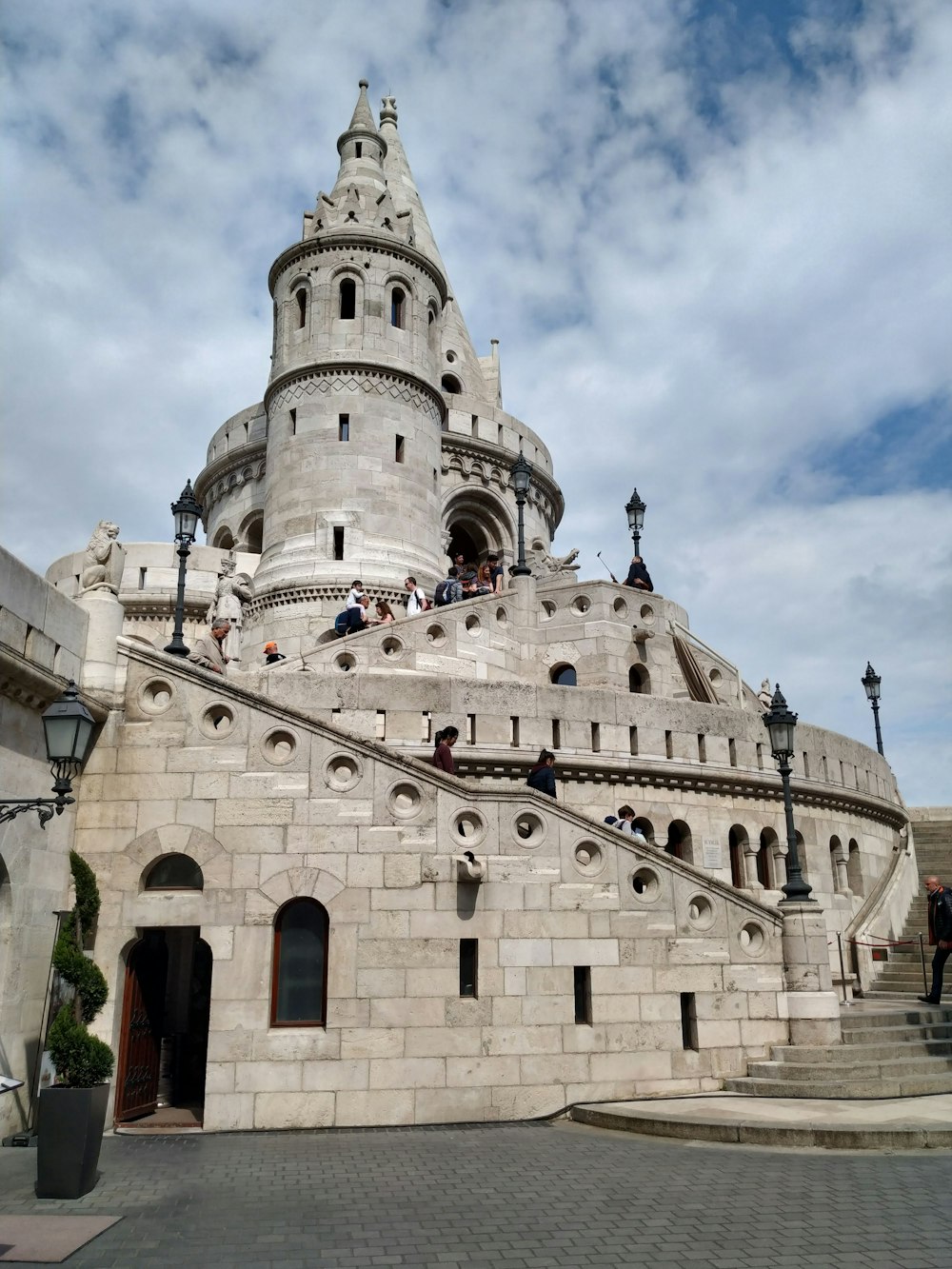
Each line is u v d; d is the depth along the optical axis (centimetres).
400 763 1502
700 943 1573
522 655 2820
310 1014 1416
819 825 2686
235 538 4334
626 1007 1508
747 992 1584
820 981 1609
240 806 1455
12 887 1248
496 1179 1067
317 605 3253
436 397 3772
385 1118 1375
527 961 1480
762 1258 820
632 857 1573
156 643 3475
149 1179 1066
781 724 1802
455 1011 1434
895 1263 809
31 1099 1276
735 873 2445
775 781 2506
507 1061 1434
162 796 1452
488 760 2106
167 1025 1764
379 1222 909
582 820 1562
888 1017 1731
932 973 2139
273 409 3644
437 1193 1009
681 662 2986
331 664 2433
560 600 2898
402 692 2100
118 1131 1332
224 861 1434
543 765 1733
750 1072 1538
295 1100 1361
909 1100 1435
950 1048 1639
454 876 1477
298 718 1496
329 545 3359
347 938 1429
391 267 3712
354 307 3666
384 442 3519
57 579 3628
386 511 3453
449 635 2605
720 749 2433
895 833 3116
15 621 1257
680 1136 1277
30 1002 1287
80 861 1402
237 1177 1074
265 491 3881
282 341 3700
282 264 3775
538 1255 825
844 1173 1092
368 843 1466
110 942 1394
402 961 1434
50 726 1046
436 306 3903
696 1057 1527
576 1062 1461
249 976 1397
